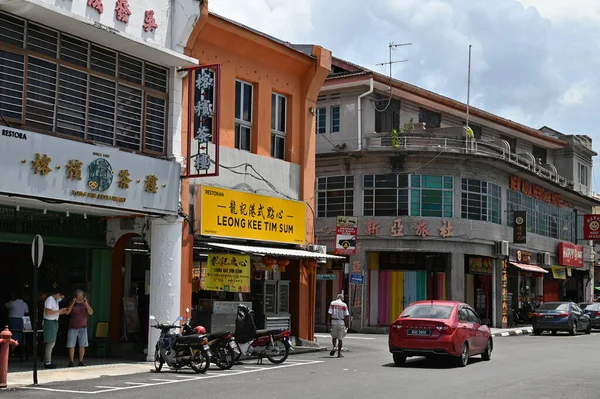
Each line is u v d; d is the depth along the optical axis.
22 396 11.91
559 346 24.69
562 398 12.40
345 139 34.56
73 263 19.16
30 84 14.88
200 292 21.39
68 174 15.11
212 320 18.81
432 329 17.11
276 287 22.00
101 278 18.91
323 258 22.16
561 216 45.78
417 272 34.00
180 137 18.14
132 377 14.78
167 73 18.12
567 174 47.53
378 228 33.31
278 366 17.19
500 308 36.19
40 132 14.98
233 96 20.34
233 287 19.61
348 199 34.25
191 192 18.55
